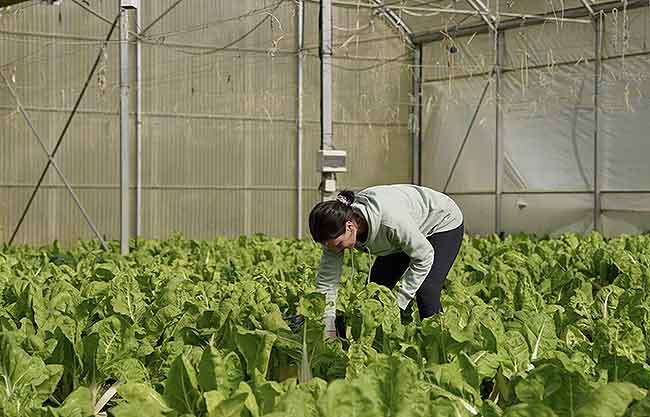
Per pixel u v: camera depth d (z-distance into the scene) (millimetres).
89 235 21094
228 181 22375
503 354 4734
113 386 5000
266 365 4629
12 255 13203
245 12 22078
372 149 23938
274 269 9953
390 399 3357
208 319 5691
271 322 5273
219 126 22234
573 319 6422
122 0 13180
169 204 21766
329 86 12484
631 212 19953
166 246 15227
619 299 6715
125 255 13352
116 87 21172
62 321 5605
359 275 9172
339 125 23359
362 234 6395
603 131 20375
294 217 23109
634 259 10406
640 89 19516
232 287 7484
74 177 20906
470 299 6945
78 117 20938
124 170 14477
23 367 4445
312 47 22859
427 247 6418
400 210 6352
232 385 4324
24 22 20344
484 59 22406
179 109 21797
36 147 20500
